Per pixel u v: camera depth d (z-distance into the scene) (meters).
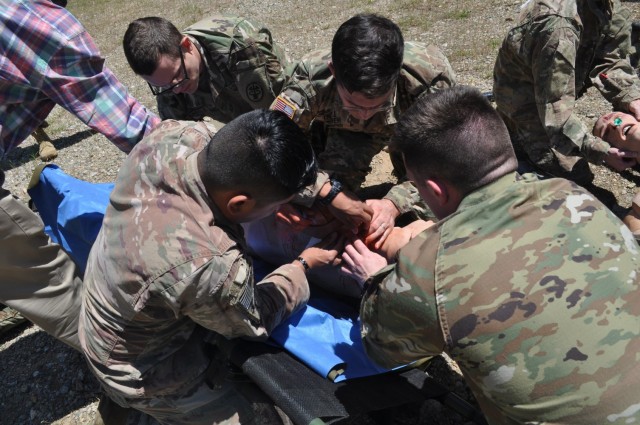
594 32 2.97
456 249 1.45
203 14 7.88
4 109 2.33
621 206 3.13
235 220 1.76
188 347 2.07
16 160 5.09
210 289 1.67
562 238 1.41
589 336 1.33
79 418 2.71
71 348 3.04
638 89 2.91
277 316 1.98
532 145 3.25
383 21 2.11
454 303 1.43
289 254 2.45
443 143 1.46
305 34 6.16
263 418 2.24
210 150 1.62
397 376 2.05
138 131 2.38
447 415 2.36
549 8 2.74
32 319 2.59
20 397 2.87
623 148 2.71
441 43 5.03
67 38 2.20
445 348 1.52
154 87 3.07
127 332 1.90
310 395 1.84
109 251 1.79
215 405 2.16
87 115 2.31
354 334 2.14
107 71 2.34
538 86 2.87
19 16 2.13
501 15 5.20
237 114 3.25
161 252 1.65
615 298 1.36
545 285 1.37
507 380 1.40
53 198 2.81
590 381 1.32
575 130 2.79
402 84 2.56
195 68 2.86
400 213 2.47
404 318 1.55
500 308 1.38
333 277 2.36
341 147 2.92
